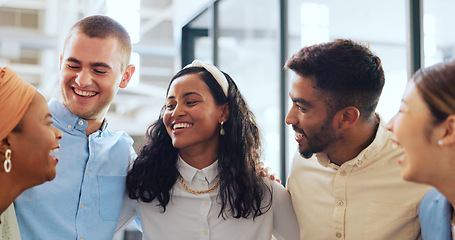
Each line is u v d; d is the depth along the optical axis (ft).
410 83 3.84
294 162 6.03
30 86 3.99
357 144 5.21
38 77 49.42
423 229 4.54
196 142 5.57
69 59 5.76
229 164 5.82
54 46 33.63
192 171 5.80
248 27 20.33
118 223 6.11
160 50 36.86
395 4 20.44
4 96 3.73
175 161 5.89
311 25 20.43
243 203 5.71
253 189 5.79
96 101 5.84
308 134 5.14
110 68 5.87
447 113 3.53
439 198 4.32
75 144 5.82
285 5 12.87
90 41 5.76
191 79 5.62
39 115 3.96
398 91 12.45
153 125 6.07
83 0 30.01
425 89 3.64
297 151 6.06
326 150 5.23
